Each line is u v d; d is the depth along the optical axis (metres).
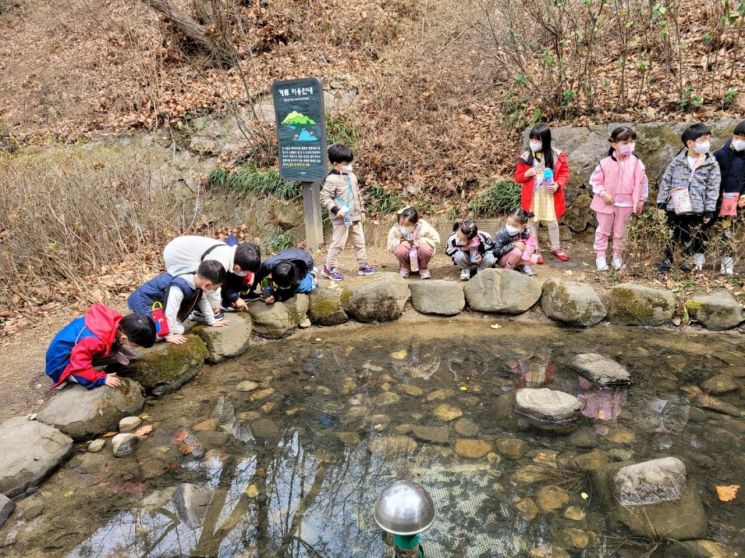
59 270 4.80
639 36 6.32
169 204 6.59
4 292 4.55
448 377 3.56
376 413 3.16
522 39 6.67
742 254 4.48
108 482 2.61
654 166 5.28
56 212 5.11
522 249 4.59
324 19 8.69
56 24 10.47
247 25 8.60
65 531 2.30
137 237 5.54
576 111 6.02
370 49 8.40
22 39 10.66
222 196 6.75
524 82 6.21
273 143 6.89
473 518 2.31
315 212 5.49
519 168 4.91
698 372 3.47
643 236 4.77
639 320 4.18
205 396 3.41
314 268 4.97
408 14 9.01
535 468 2.60
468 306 4.57
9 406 3.16
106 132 7.63
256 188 6.53
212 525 2.34
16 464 2.55
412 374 3.62
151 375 3.37
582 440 2.81
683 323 4.13
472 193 6.02
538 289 4.45
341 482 2.59
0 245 4.85
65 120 8.19
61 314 4.38
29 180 5.25
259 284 4.31
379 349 4.02
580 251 5.36
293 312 4.30
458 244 4.69
